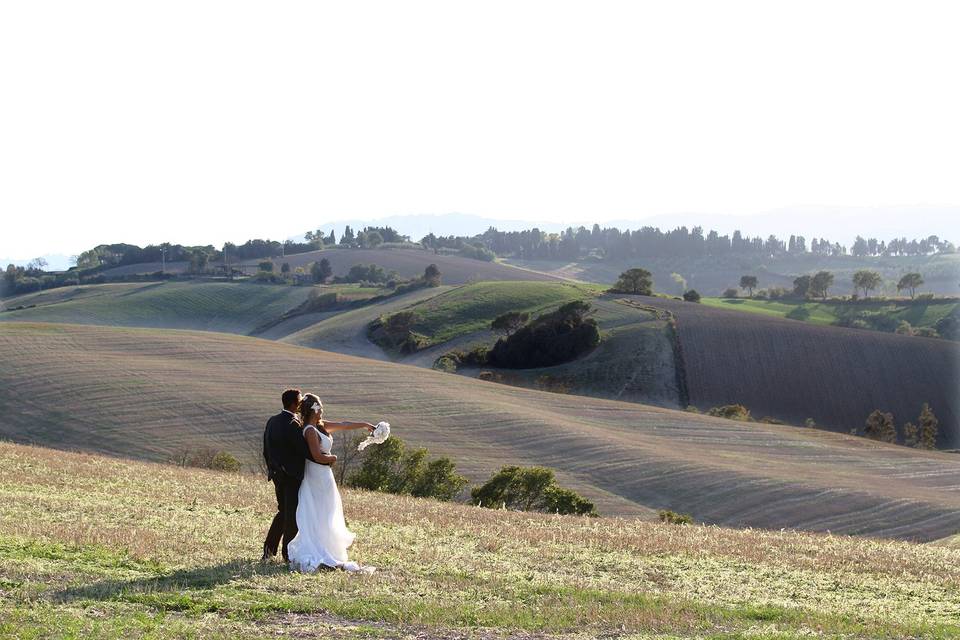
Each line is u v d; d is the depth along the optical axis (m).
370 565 12.70
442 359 135.88
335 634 8.82
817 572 15.66
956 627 11.03
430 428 71.94
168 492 22.17
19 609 8.88
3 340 91.25
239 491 23.92
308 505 11.90
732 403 115.56
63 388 74.94
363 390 83.50
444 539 16.56
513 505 49.34
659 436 76.75
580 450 67.56
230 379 82.88
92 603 9.40
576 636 9.33
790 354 125.69
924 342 128.62
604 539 18.25
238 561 11.99
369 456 49.81
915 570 16.41
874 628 10.47
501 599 10.95
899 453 75.94
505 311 163.00
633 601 11.23
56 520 15.04
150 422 68.38
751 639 9.19
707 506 55.97
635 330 137.38
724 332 134.25
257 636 8.52
